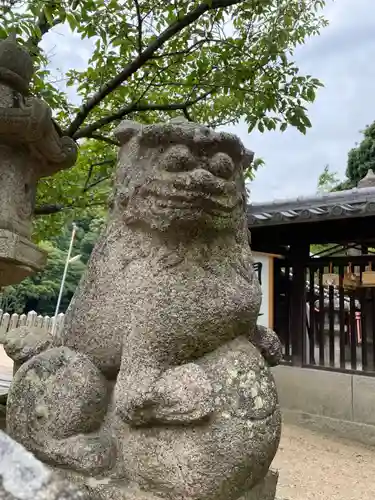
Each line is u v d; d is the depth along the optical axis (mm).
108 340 1456
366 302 4898
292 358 5324
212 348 1443
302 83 4043
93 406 1430
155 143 1487
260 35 4301
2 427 2082
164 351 1387
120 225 1566
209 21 4238
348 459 4082
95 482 1312
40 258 2744
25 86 2559
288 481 3430
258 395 1405
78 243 23562
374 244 5082
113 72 4293
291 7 4223
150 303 1412
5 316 11820
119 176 1596
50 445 1385
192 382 1293
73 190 4449
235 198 1481
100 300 1498
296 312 5344
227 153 1486
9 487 519
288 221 4684
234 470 1288
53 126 2602
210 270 1477
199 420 1272
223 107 4824
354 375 4871
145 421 1319
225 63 4043
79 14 3260
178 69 4742
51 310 22438
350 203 4484
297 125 4043
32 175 2744
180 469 1263
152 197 1446
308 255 5359
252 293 1526
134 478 1329
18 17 2951
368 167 13844
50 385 1449
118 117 4035
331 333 5098
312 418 5043
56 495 523
